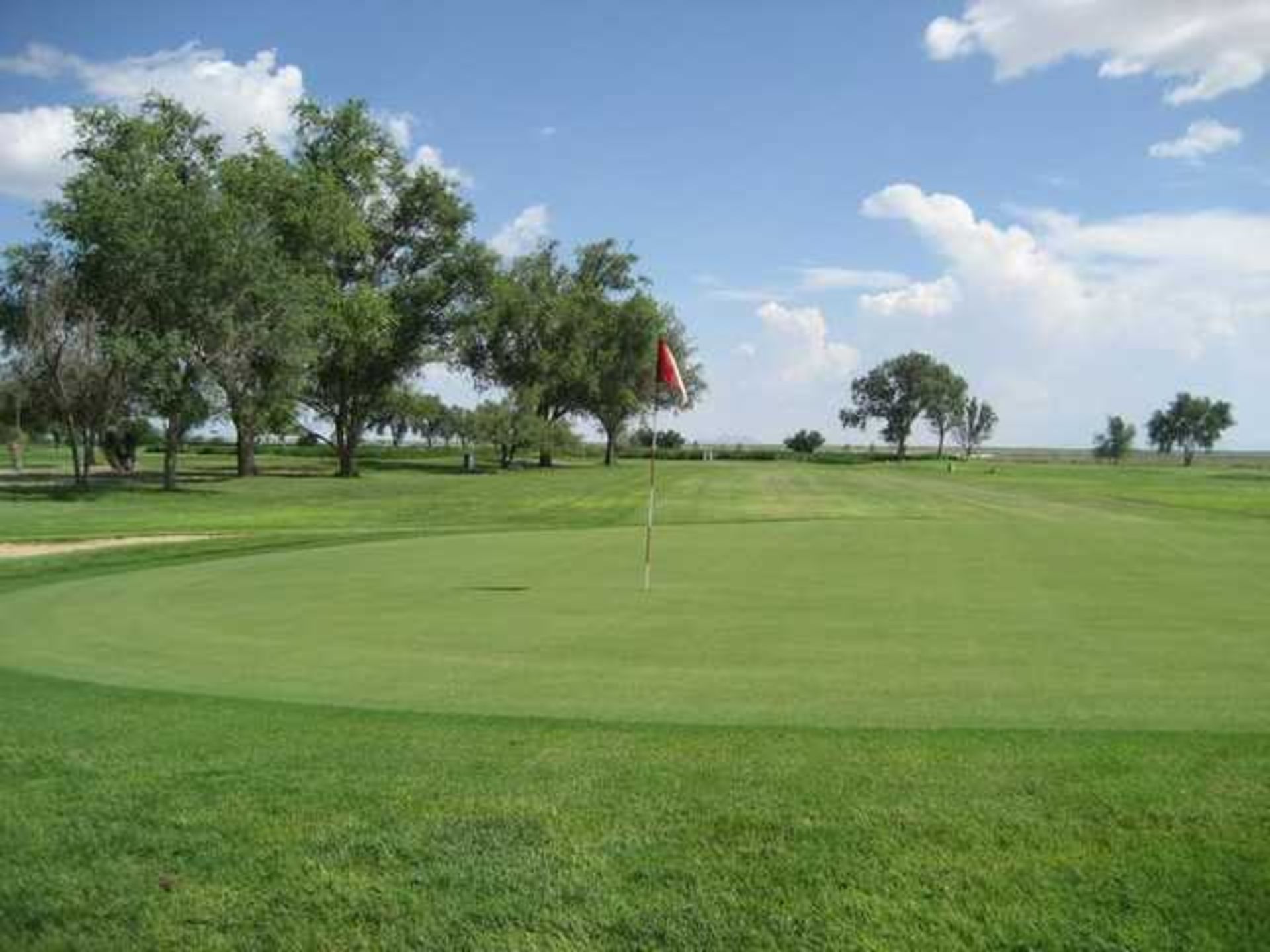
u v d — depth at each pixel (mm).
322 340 56562
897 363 170250
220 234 44031
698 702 7891
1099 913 4461
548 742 6547
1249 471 102312
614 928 4449
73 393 46500
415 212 65688
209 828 5309
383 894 4723
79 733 6859
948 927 4391
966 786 5609
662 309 93188
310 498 43438
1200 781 5652
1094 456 164375
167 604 13742
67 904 4762
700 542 22328
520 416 80812
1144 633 11031
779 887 4668
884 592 14359
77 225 42188
